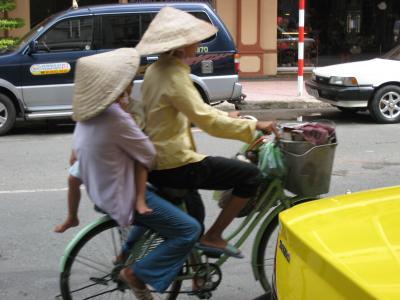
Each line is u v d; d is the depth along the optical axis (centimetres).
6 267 501
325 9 2003
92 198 358
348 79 1106
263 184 405
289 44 1809
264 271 420
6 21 1428
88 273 390
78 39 1063
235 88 1108
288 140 391
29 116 1061
